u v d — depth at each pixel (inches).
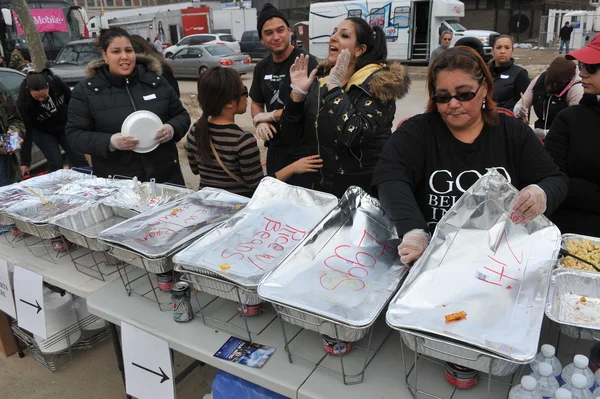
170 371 57.7
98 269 70.4
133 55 98.8
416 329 40.9
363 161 78.7
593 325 42.8
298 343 54.1
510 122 55.1
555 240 49.9
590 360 45.2
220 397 57.1
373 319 43.6
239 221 63.8
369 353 51.8
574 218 75.9
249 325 57.9
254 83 119.9
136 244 60.4
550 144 76.6
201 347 54.1
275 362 51.3
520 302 43.1
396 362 50.3
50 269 74.9
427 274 46.7
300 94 78.4
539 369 39.9
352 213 59.2
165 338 56.4
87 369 95.0
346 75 79.0
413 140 56.7
